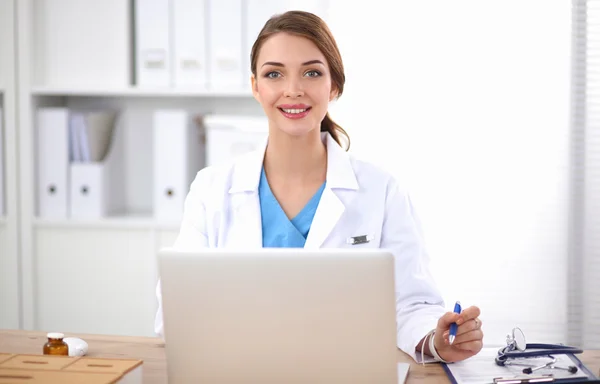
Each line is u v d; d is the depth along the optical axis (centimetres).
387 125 301
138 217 295
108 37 293
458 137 300
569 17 296
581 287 303
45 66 296
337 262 113
